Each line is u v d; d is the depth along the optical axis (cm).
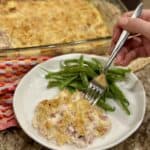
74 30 94
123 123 72
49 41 90
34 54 83
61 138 65
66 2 101
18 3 98
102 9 99
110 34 94
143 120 75
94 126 68
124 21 68
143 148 70
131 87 78
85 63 81
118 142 67
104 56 85
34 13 96
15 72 79
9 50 80
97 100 73
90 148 65
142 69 86
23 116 70
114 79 79
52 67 81
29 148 69
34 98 75
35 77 78
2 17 94
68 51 86
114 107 75
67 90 76
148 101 79
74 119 67
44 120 67
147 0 129
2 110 72
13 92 76
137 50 78
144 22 65
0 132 71
